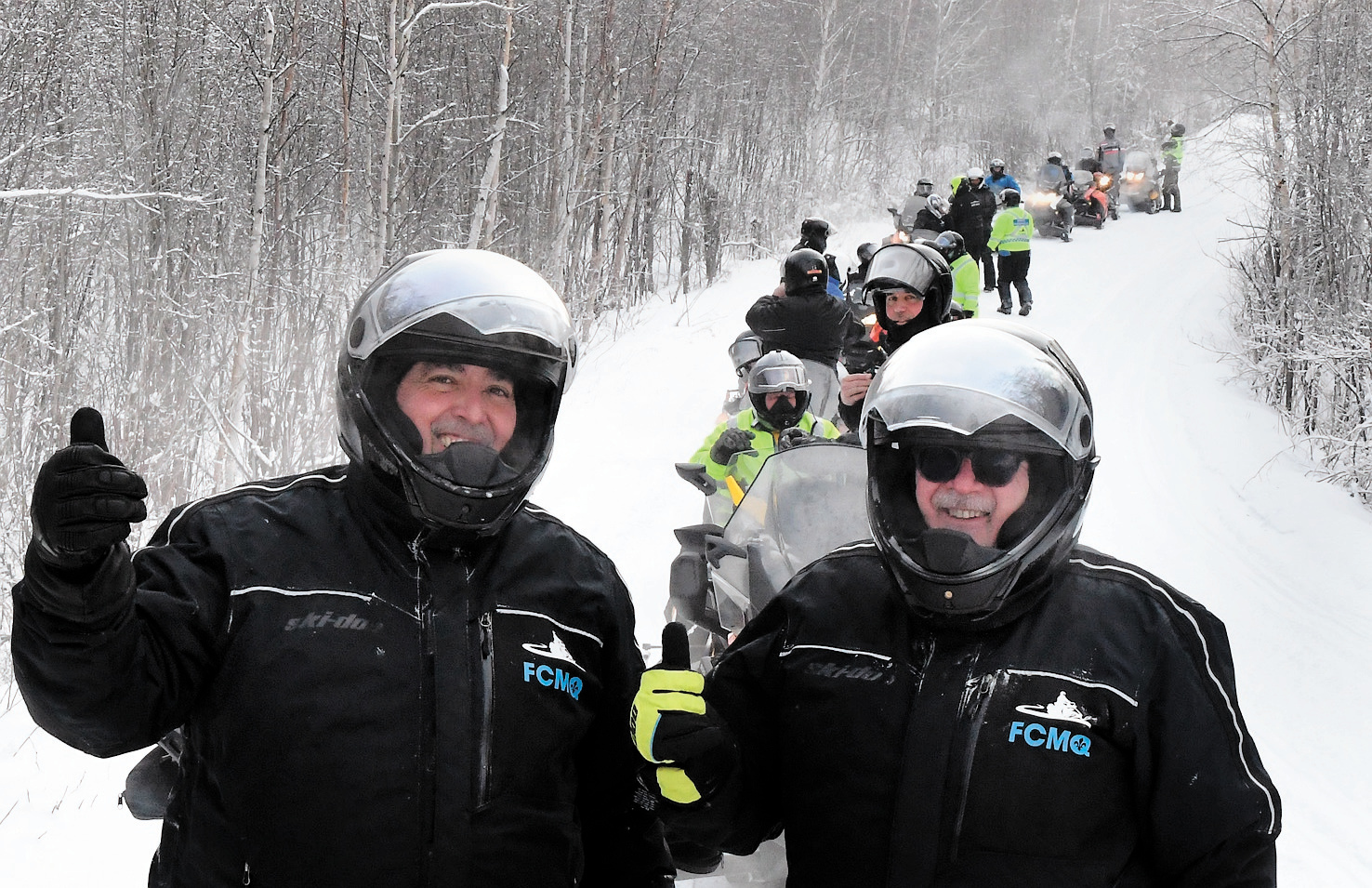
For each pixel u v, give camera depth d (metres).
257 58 10.68
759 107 23.56
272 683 1.87
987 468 2.05
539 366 2.07
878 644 2.11
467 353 2.01
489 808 1.91
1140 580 2.09
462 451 1.95
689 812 2.01
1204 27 15.23
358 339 2.03
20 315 7.97
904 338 5.18
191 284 10.21
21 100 8.77
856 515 4.01
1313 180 12.61
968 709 1.99
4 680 5.54
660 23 17.30
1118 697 1.98
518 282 2.10
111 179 10.73
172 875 1.91
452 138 14.87
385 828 1.84
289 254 11.86
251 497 2.03
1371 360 10.94
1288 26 13.61
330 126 13.66
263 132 9.88
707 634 5.13
